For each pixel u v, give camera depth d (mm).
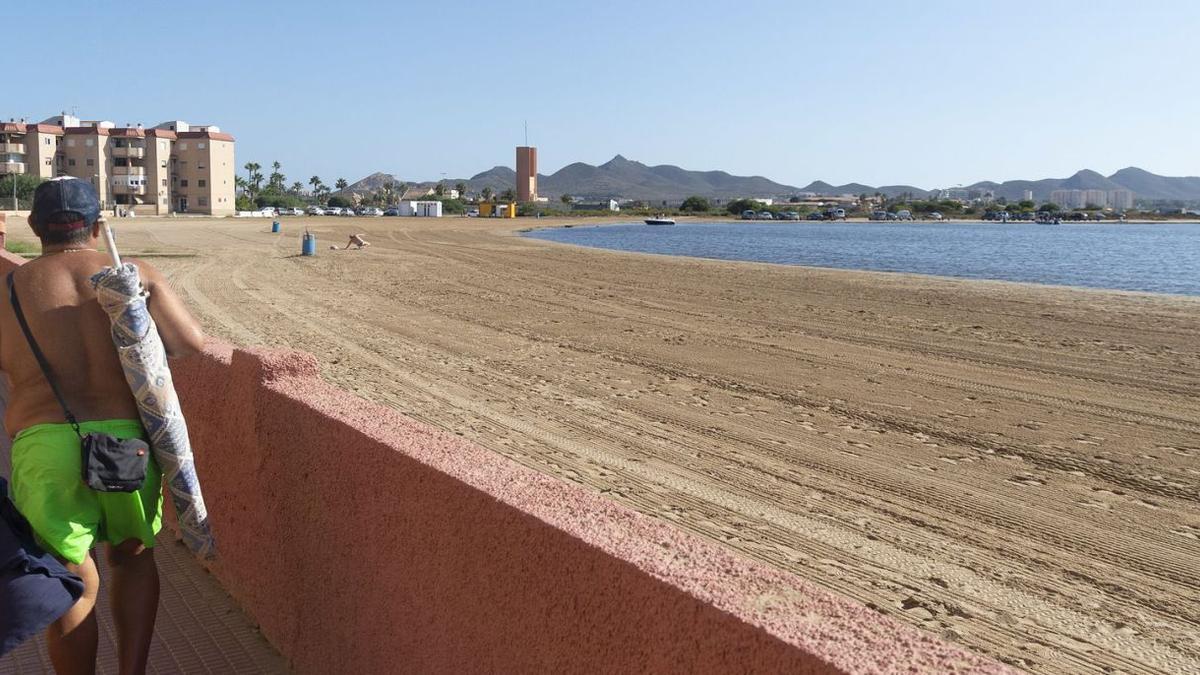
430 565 2590
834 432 8625
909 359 12852
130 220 83125
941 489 6879
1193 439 8523
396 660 2805
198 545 3098
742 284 25031
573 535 2055
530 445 7938
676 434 8445
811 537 5773
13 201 99875
